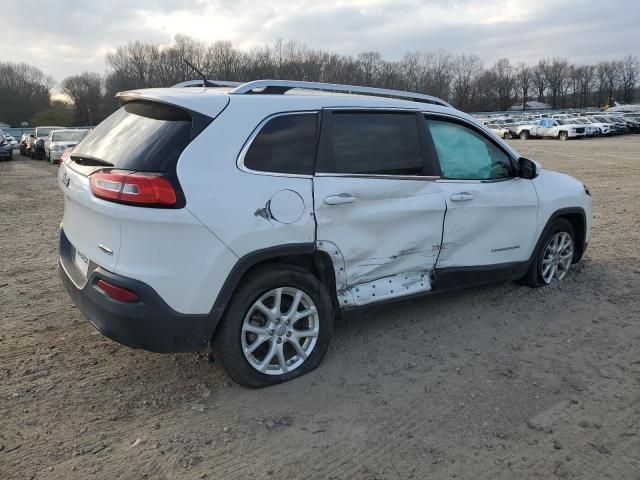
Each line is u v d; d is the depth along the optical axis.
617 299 5.05
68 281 3.48
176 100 3.27
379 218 3.80
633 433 3.06
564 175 5.56
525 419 3.19
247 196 3.23
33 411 3.23
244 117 3.32
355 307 3.88
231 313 3.28
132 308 3.04
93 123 95.81
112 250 3.11
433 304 4.92
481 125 4.62
